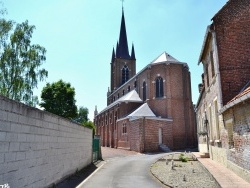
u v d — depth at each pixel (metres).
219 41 13.87
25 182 7.13
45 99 41.47
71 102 41.81
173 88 40.31
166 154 27.84
